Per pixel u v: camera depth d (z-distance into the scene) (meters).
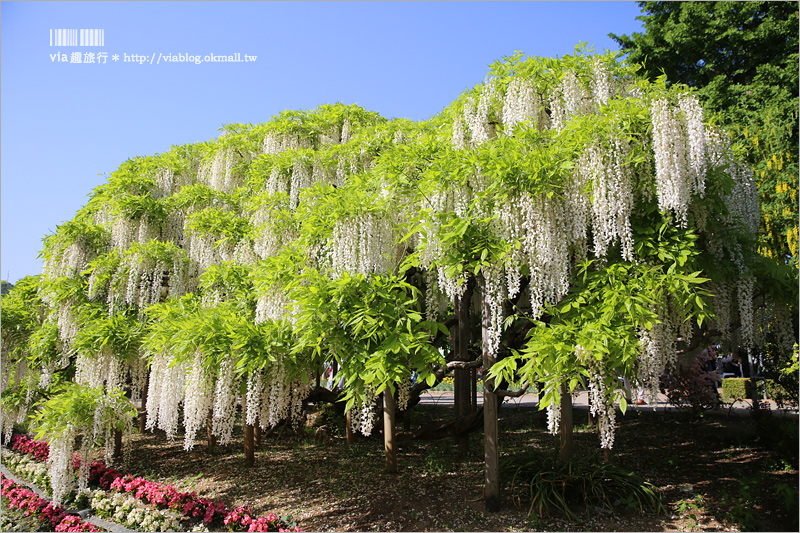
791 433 7.10
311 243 5.82
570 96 5.31
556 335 4.32
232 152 9.73
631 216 4.85
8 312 9.60
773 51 12.96
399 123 8.49
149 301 8.38
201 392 5.86
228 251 8.31
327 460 7.99
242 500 6.27
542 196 4.47
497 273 4.78
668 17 14.13
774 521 4.93
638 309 4.04
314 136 9.41
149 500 6.09
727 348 6.82
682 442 8.32
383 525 5.19
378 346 4.86
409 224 5.30
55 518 6.06
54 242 8.88
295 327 4.92
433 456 7.92
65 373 8.98
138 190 9.52
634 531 4.81
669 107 4.38
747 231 5.30
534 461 5.95
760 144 11.14
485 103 5.73
